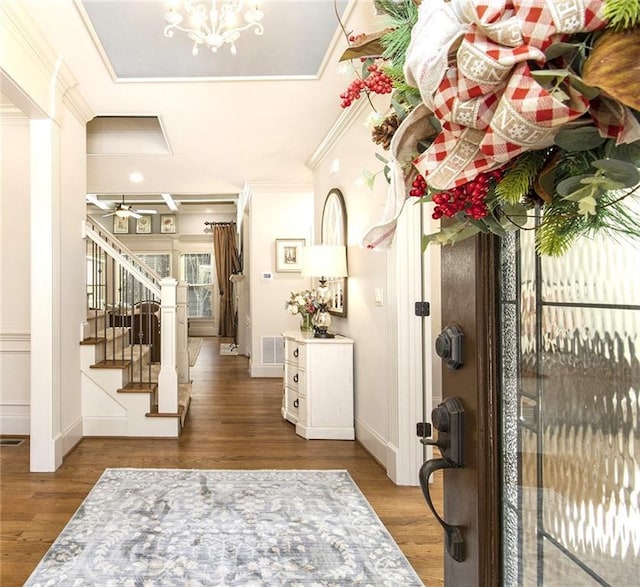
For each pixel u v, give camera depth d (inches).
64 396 124.3
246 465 118.6
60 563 74.2
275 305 239.6
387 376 113.7
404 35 22.8
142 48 103.6
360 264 135.9
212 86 121.6
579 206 16.9
